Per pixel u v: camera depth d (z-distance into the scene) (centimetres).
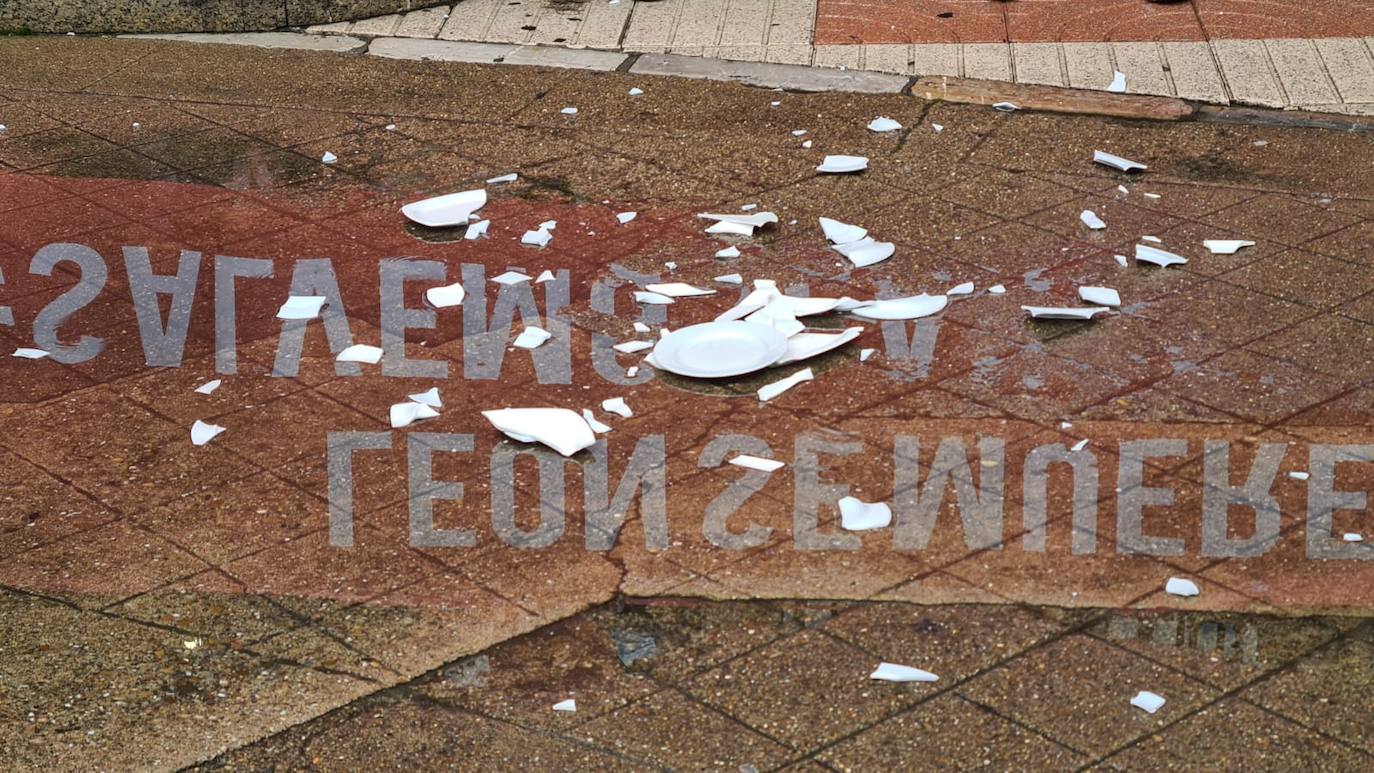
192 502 475
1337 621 411
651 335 572
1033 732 375
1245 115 769
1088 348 554
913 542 447
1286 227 648
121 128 774
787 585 430
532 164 729
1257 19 872
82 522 466
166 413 525
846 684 393
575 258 636
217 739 380
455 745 377
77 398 535
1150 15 884
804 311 578
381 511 468
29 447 505
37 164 732
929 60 842
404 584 436
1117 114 771
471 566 442
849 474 480
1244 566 433
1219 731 373
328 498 475
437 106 800
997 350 554
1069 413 511
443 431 511
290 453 500
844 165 713
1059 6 905
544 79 832
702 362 545
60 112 793
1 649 411
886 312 582
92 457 500
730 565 439
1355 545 440
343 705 391
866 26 891
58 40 904
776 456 491
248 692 396
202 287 615
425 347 566
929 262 625
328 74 846
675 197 692
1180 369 538
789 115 779
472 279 619
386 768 370
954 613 417
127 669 404
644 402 526
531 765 370
